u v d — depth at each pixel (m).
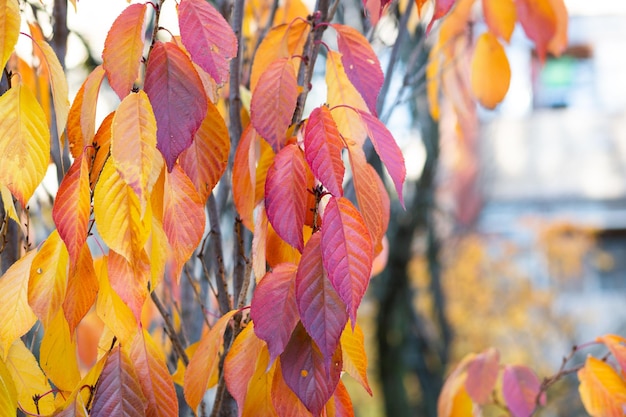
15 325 0.99
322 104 0.97
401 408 5.48
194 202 0.96
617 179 11.73
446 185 5.43
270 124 0.99
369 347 7.05
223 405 1.17
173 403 0.99
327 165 0.94
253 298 0.95
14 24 0.95
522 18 1.43
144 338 1.00
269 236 1.01
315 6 1.14
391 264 5.10
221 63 0.95
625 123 12.73
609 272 11.05
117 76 0.94
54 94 0.99
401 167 0.97
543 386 1.42
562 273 10.21
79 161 0.94
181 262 0.95
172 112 0.93
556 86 12.95
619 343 1.36
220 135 0.98
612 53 12.91
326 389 0.95
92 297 0.97
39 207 1.33
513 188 11.63
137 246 0.94
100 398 0.96
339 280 0.92
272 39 1.12
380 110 1.37
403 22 1.38
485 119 7.74
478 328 8.35
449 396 1.51
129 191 0.94
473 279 8.52
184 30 0.95
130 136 0.91
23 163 0.96
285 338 0.94
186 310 1.36
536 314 8.83
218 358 1.16
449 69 1.63
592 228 10.70
